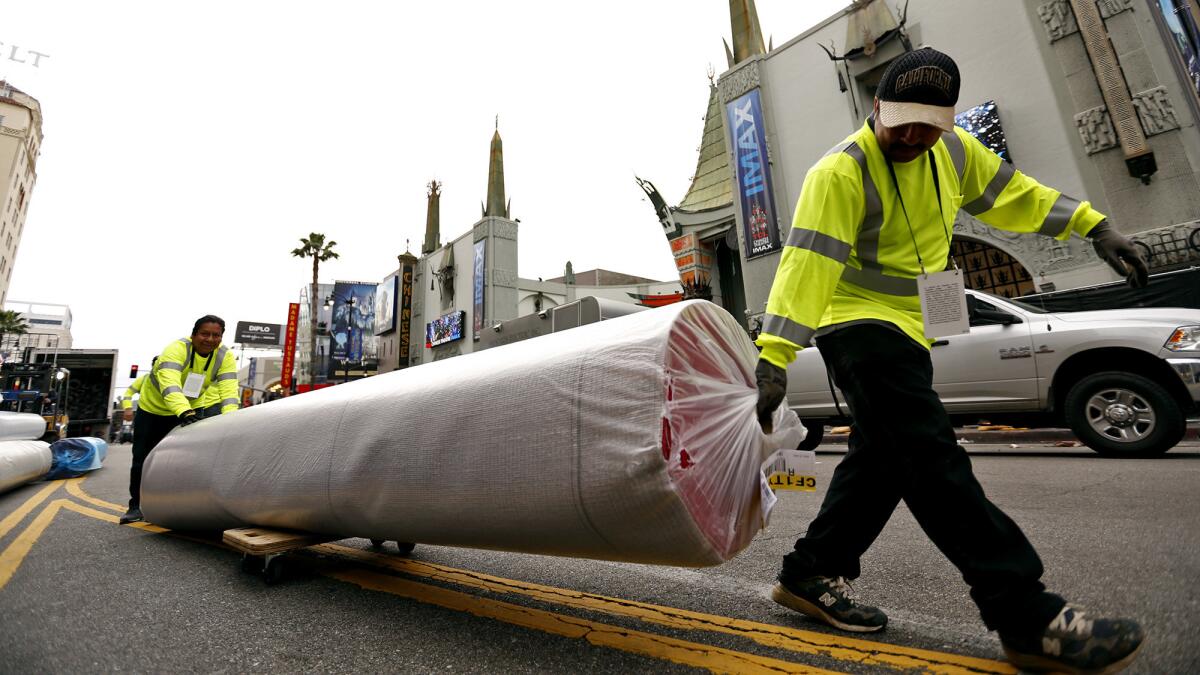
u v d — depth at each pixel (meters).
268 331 90.50
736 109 14.98
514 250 27.69
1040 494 3.20
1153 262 8.69
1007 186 1.55
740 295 19.22
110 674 1.38
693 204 19.83
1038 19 10.23
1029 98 10.23
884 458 1.32
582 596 1.91
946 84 1.21
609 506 1.15
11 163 38.69
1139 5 9.16
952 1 11.40
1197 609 1.42
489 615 1.74
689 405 1.22
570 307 6.24
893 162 1.36
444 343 29.11
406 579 2.19
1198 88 5.02
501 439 1.36
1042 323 4.86
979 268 11.40
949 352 5.25
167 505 2.83
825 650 1.37
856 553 1.51
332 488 1.82
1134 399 4.35
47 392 11.73
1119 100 9.20
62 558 2.69
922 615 1.56
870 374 1.28
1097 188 9.39
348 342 43.78
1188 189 8.55
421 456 1.54
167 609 1.88
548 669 1.33
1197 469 3.56
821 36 13.62
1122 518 2.49
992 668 1.21
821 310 1.27
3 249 38.62
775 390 1.21
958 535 1.15
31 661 1.47
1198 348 4.12
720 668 1.29
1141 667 1.16
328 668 1.38
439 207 35.12
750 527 1.40
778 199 13.91
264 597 1.99
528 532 1.33
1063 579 1.74
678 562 1.23
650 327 1.26
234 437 2.47
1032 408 4.84
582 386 1.25
